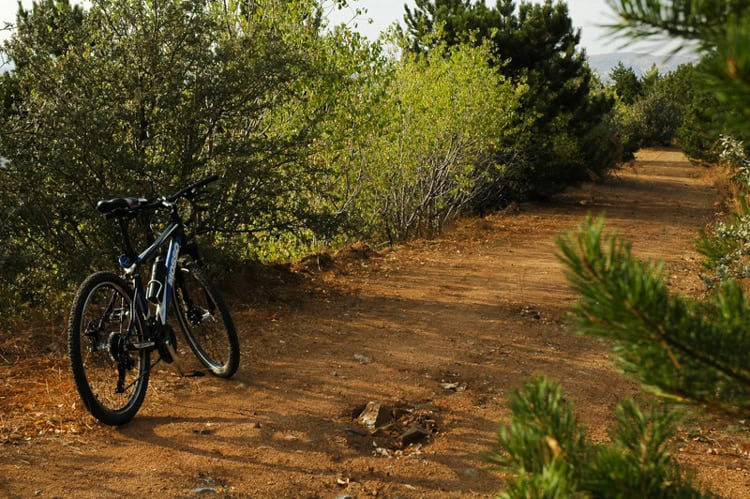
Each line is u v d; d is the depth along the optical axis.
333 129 10.59
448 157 17.34
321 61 10.77
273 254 10.58
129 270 4.84
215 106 7.89
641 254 13.89
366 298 8.53
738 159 12.54
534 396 1.70
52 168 6.89
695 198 27.48
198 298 5.56
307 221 8.68
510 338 7.12
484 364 6.26
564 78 24.81
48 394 4.91
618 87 66.06
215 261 7.84
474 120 17.47
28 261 6.73
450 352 6.56
